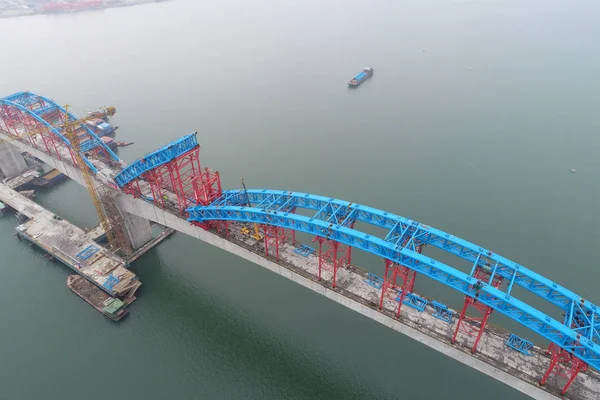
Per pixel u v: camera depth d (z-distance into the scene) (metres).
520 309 68.25
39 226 143.12
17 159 175.00
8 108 153.88
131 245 136.38
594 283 119.12
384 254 82.69
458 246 84.88
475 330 85.69
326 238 89.12
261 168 173.00
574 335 64.88
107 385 97.25
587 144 185.38
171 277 126.81
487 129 199.25
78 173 141.50
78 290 120.62
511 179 163.25
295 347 104.75
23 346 106.38
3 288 123.31
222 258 134.00
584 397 74.44
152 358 103.00
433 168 170.62
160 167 114.56
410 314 89.12
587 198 152.50
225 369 100.06
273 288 122.06
